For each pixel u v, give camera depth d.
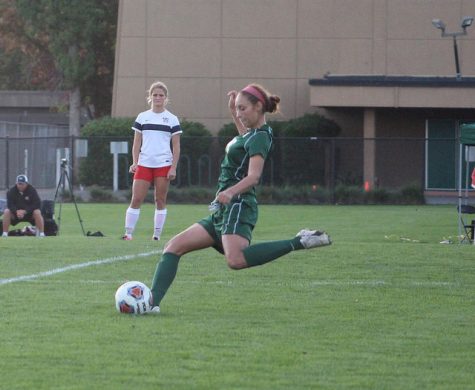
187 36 119.38
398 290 30.48
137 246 41.22
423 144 105.69
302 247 24.58
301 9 117.56
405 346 22.53
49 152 123.62
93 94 160.25
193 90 119.38
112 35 154.88
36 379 19.12
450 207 100.25
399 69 115.56
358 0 116.38
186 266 35.06
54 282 31.38
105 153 114.50
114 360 20.73
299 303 27.98
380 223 77.69
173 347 21.97
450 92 106.81
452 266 35.75
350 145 113.81
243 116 24.34
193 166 112.62
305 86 117.75
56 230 63.09
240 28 118.69
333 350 22.00
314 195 105.69
